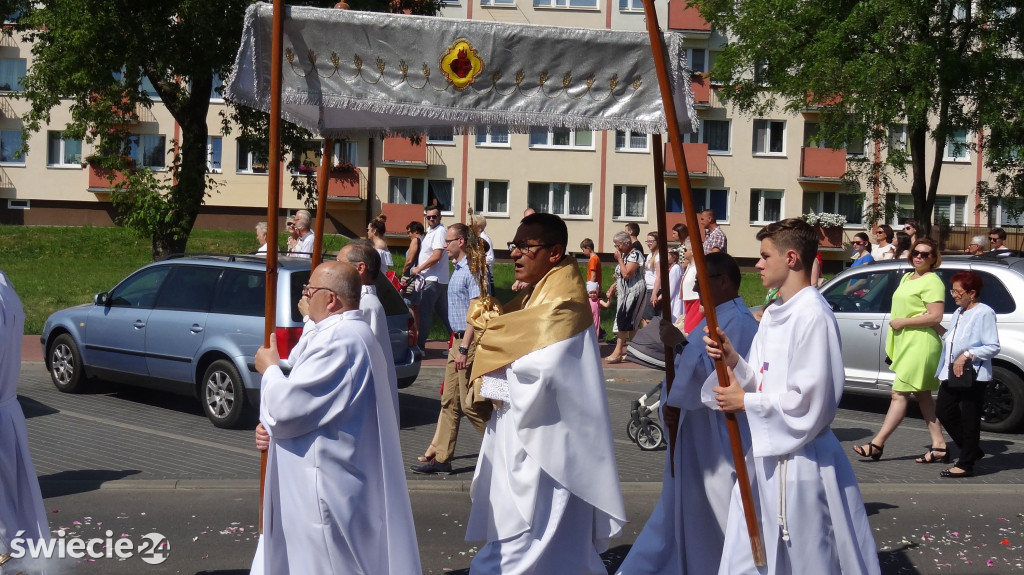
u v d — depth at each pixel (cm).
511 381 465
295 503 406
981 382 826
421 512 688
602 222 4253
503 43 462
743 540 419
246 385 956
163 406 1089
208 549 593
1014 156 2559
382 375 425
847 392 1145
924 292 871
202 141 2242
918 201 2484
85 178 4306
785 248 407
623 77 459
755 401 402
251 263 1005
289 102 463
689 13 4188
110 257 3378
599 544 487
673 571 497
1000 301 1048
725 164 4284
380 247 1456
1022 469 867
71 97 2133
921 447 967
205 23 1945
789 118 4284
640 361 778
